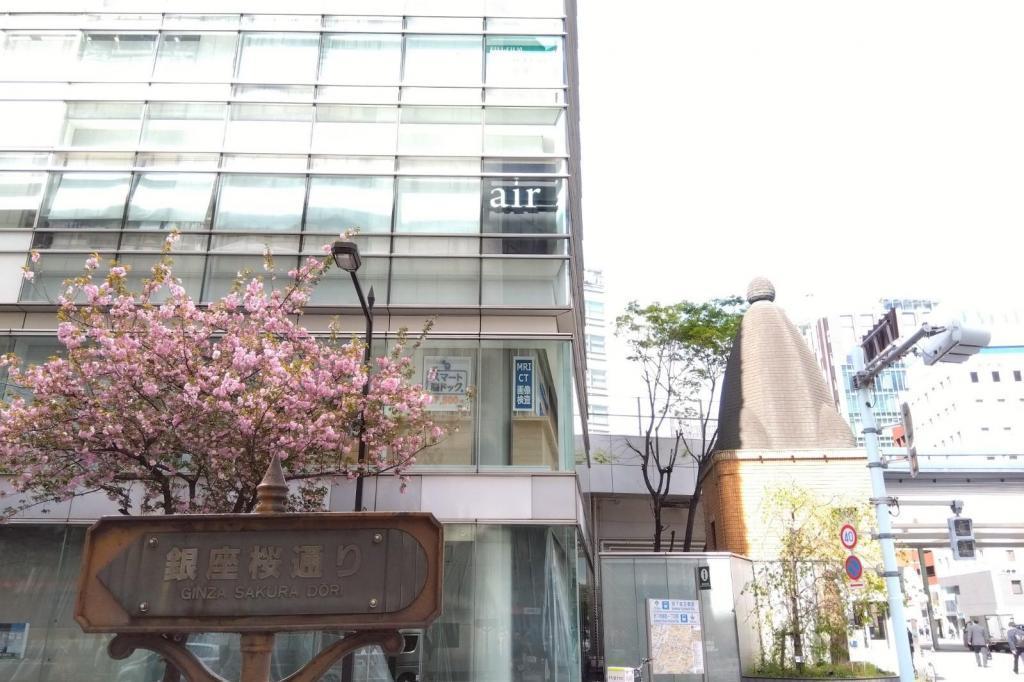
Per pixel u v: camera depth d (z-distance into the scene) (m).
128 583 4.36
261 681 4.35
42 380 11.92
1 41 19.19
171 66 19.03
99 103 18.70
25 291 17.06
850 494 22.16
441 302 17.19
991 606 73.62
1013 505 41.84
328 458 13.45
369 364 13.80
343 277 17.34
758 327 25.67
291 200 18.00
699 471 27.81
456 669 14.53
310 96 18.83
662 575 18.41
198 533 4.46
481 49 19.39
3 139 18.33
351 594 4.40
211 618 4.32
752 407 24.38
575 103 25.20
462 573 15.09
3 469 12.07
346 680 12.44
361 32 19.45
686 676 17.14
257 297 13.59
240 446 12.12
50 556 14.98
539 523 15.45
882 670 18.45
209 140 18.42
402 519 4.54
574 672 14.54
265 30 19.41
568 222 17.94
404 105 18.84
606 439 31.22
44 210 17.75
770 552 21.69
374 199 18.05
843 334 126.38
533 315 17.20
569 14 21.83
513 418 16.34
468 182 18.23
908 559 56.59
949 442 93.31
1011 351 91.06
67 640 14.52
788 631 19.11
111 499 13.84
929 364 12.45
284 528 4.50
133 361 12.02
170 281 13.56
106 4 19.56
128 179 18.06
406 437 13.96
